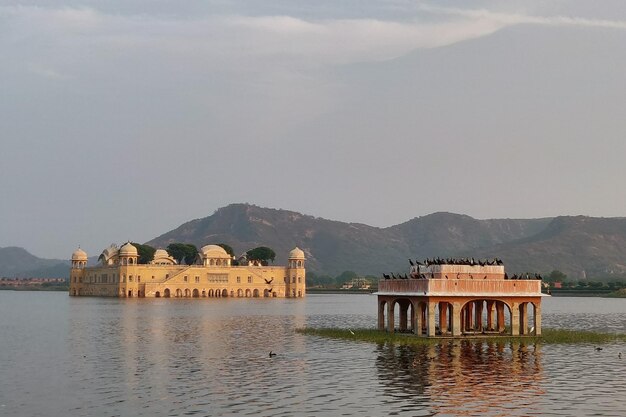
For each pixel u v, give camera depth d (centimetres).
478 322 10512
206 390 5919
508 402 5456
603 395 5716
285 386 6081
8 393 5847
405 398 5588
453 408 5253
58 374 6781
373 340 9325
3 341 9900
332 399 5550
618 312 19112
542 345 8819
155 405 5366
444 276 9669
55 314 16962
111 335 10769
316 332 10775
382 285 10519
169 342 9612
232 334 10825
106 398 5625
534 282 9775
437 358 7656
